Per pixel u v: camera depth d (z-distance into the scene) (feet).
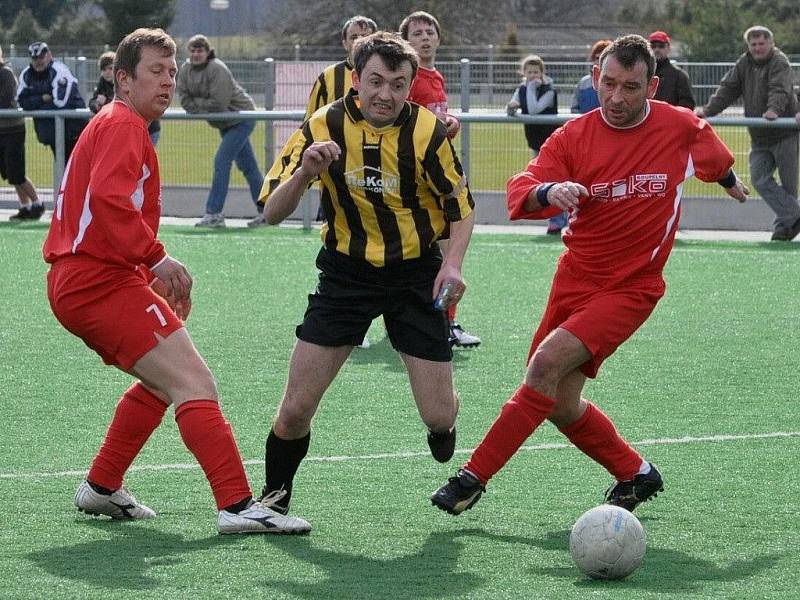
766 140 142.82
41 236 146.92
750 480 59.52
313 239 144.56
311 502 55.77
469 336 91.97
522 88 154.30
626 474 54.08
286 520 50.65
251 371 84.07
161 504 55.16
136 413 51.96
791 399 76.54
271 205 49.26
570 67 216.54
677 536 51.11
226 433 49.98
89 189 47.60
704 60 414.00
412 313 51.65
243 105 154.10
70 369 83.92
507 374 83.25
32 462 62.28
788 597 43.65
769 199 144.56
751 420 71.46
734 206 162.20
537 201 50.39
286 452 52.60
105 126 48.32
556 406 52.95
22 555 47.91
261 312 105.19
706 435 68.13
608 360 87.45
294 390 51.37
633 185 51.31
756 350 90.94
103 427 69.31
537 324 100.07
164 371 49.52
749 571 46.65
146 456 63.26
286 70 176.35
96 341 49.73
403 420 70.79
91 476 52.16
